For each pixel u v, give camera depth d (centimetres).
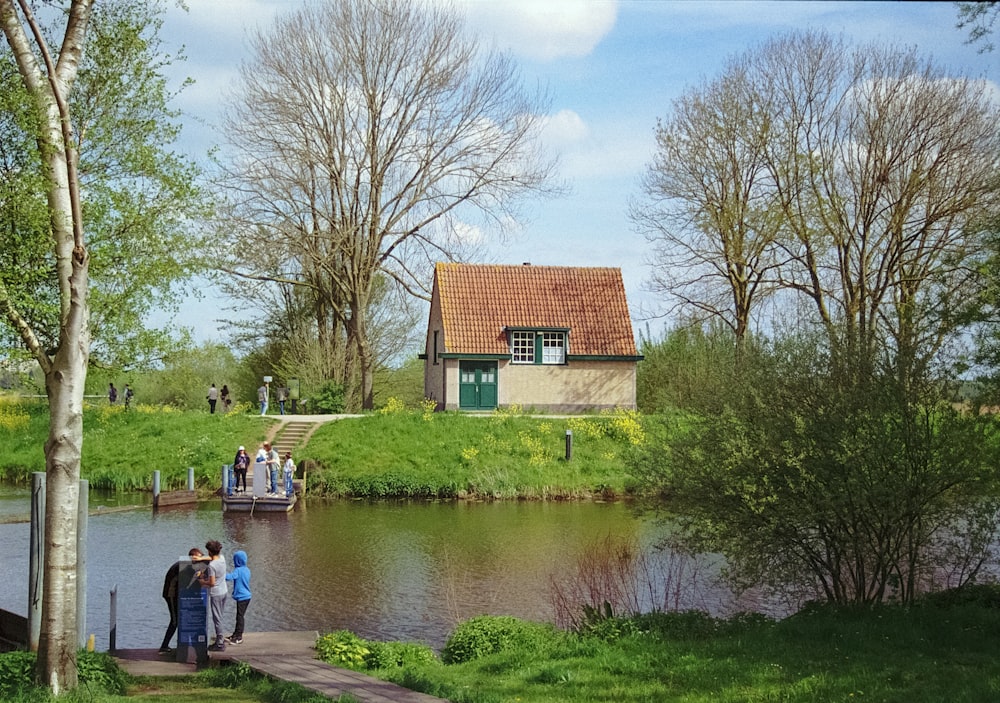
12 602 2234
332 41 5109
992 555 1714
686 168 4762
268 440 4488
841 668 1299
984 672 1235
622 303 5272
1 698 1201
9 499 3828
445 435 4422
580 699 1245
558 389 5056
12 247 1575
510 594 2295
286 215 5103
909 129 4359
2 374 1761
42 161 1331
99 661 1412
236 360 6481
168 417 4841
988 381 1598
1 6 1287
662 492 1864
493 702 1222
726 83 4703
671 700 1209
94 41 1578
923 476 1551
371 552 2808
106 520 3409
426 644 1889
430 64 5197
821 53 4544
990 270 1641
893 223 4372
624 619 1695
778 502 1634
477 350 4953
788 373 1705
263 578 2473
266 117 5000
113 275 1670
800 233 4484
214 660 1591
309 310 6162
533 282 5291
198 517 3478
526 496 3928
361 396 5756
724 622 1691
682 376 4678
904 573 1750
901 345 1630
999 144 4088
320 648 1633
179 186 1688
